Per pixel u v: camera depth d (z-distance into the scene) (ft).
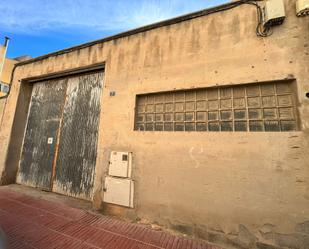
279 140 7.63
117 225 9.46
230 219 7.88
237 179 8.02
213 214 8.20
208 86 9.30
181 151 9.34
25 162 17.15
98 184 11.39
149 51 11.32
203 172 8.70
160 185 9.53
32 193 14.35
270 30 8.43
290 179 7.25
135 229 9.08
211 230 8.12
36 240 7.97
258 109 8.52
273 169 7.54
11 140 17.15
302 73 7.68
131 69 11.75
